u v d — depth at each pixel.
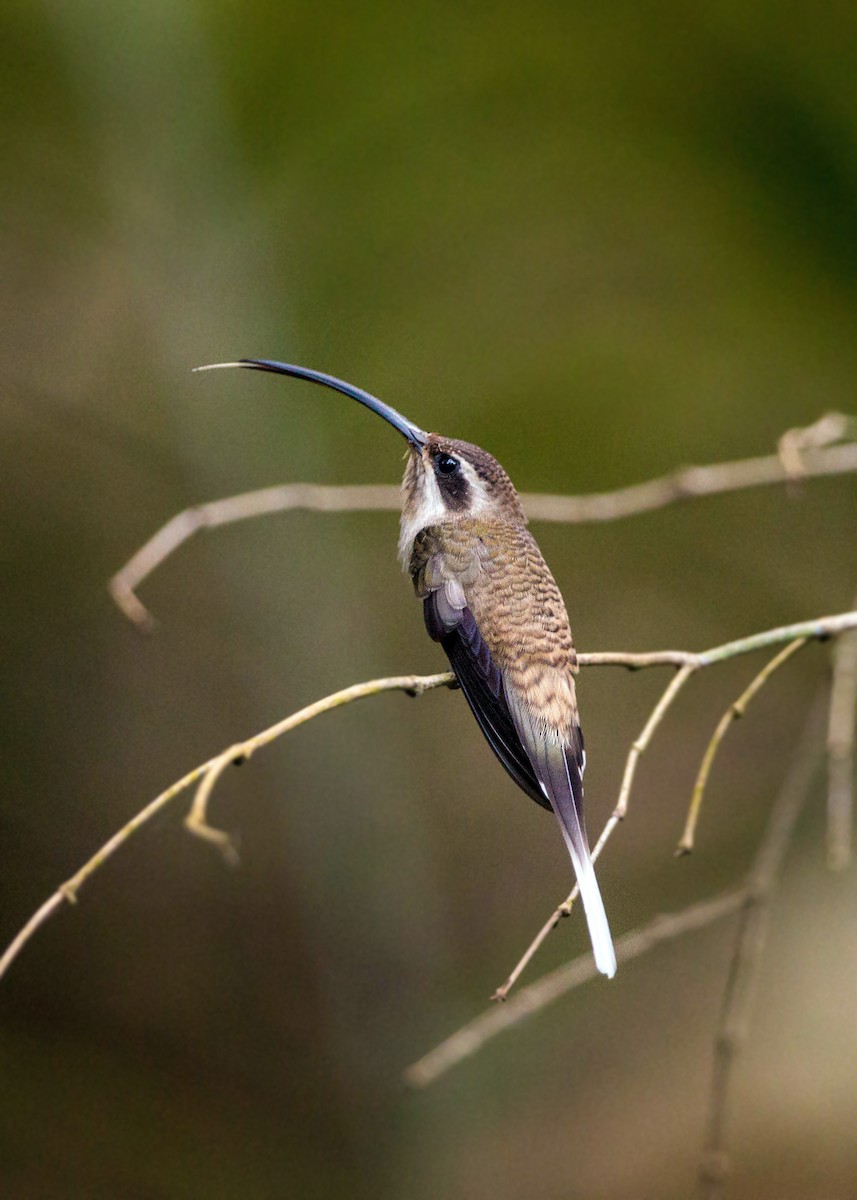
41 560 12.84
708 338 11.74
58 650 12.95
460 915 12.69
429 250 11.88
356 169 11.76
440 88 11.40
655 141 11.26
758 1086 12.00
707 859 12.63
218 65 11.55
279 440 12.23
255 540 12.66
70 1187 11.74
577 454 12.27
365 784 12.77
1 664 12.91
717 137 11.05
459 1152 11.98
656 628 12.74
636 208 11.52
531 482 12.29
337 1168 11.98
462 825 12.84
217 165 11.86
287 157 11.79
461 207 11.73
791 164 10.99
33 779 12.92
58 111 11.71
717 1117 7.21
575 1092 12.25
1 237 12.08
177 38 11.47
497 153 11.55
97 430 12.51
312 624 12.79
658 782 12.72
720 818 12.69
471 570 6.44
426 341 12.11
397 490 7.56
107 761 12.99
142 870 12.94
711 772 12.72
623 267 11.73
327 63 11.41
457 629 6.29
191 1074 12.43
